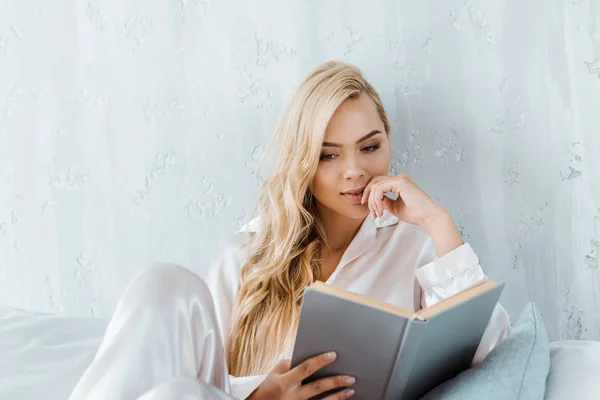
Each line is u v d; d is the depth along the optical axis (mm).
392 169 1642
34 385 1251
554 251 1578
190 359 997
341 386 980
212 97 1732
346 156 1370
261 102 1710
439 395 989
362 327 918
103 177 1789
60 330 1433
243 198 1737
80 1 1768
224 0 1708
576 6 1538
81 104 1786
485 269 1611
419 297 1468
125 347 952
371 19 1634
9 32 1800
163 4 1733
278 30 1686
